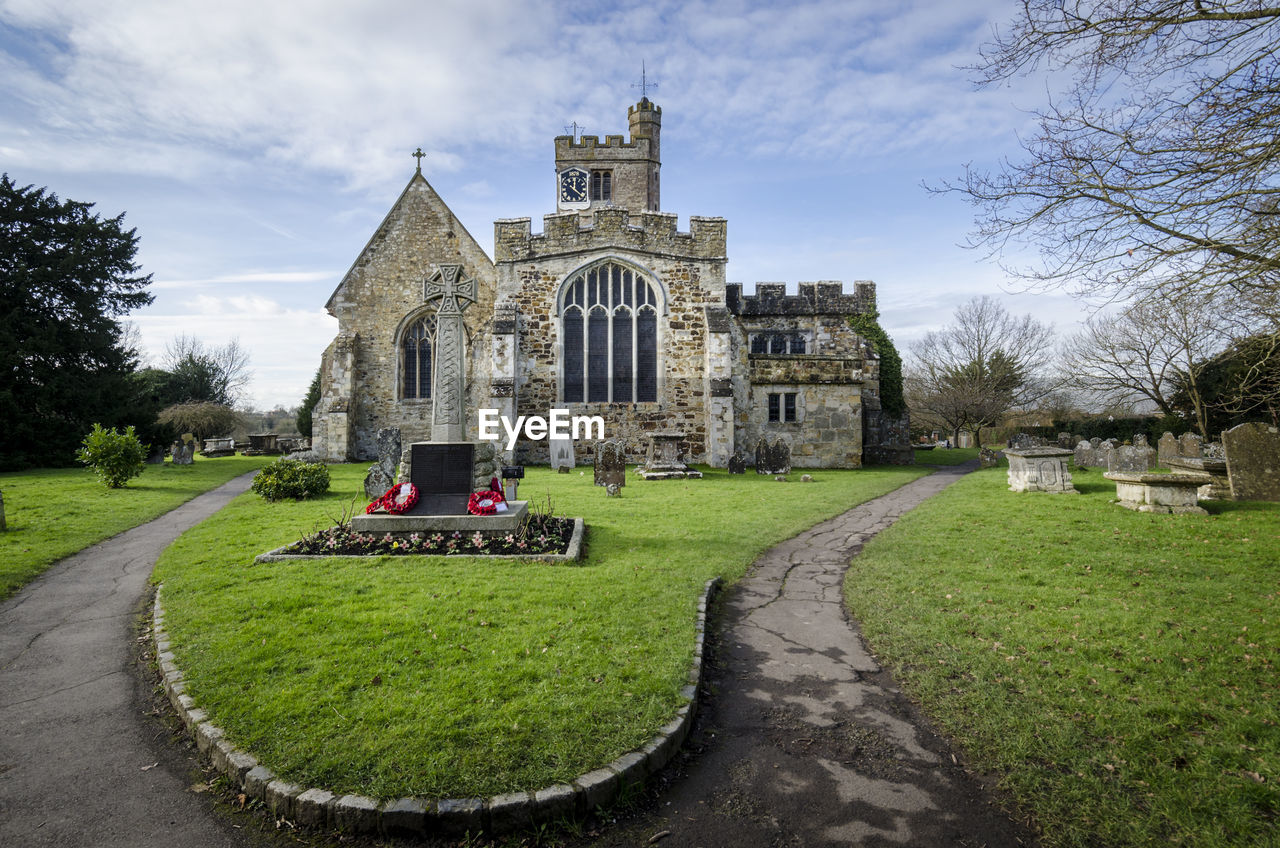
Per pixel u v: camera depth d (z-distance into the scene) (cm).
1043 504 1187
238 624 556
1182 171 603
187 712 409
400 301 2661
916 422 4712
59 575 796
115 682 491
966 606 641
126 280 2669
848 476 1958
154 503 1350
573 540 873
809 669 518
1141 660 489
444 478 943
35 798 348
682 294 2339
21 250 2403
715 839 318
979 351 4003
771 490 1562
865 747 398
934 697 455
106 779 365
